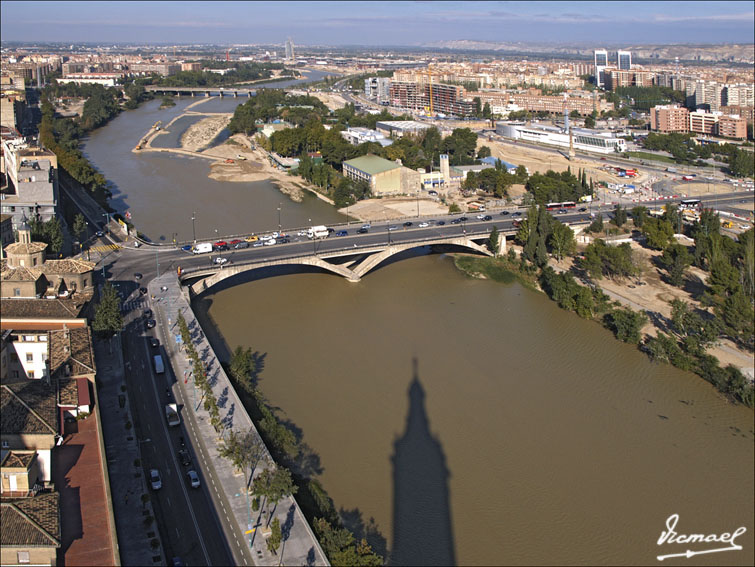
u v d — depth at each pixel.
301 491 196.00
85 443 194.25
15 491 169.25
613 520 189.00
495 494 199.88
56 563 149.12
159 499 185.38
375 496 198.88
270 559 166.12
